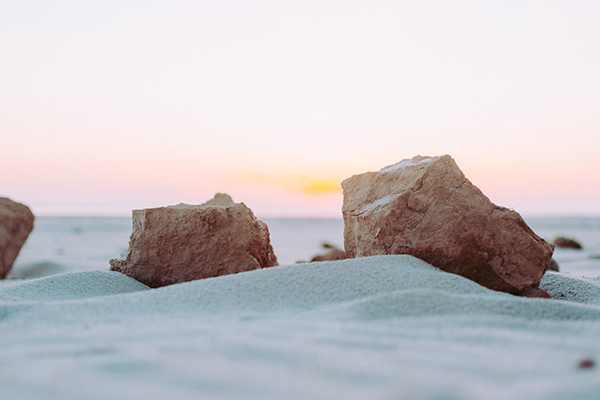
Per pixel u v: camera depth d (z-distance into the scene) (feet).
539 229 22.70
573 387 1.10
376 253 2.80
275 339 1.54
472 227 2.70
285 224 36.63
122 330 1.75
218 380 1.16
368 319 1.89
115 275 2.99
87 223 35.42
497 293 2.38
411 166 2.93
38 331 1.77
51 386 1.12
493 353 1.41
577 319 2.02
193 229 2.98
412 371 1.24
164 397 1.06
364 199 3.01
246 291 2.27
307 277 2.39
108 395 1.07
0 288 2.66
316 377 1.19
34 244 12.06
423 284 2.36
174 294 2.24
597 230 21.18
